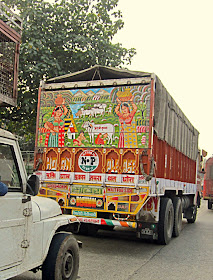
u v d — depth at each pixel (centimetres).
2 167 365
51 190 785
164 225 827
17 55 494
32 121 1323
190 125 1251
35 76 1187
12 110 1251
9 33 476
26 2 1284
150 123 725
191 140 1292
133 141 733
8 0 1267
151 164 716
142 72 754
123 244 833
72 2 1366
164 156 848
